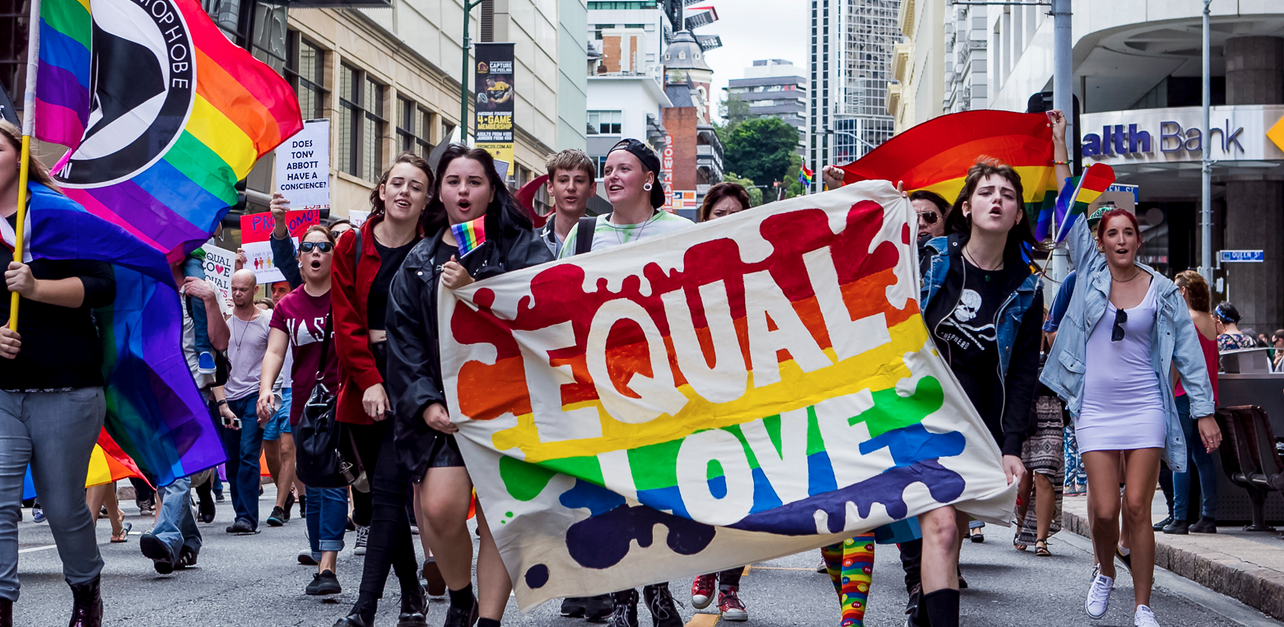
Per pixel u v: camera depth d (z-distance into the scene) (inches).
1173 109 1147.3
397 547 201.3
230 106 230.5
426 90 1333.7
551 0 2033.7
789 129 6633.9
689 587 282.7
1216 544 338.3
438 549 181.0
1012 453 179.5
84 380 183.6
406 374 178.4
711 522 178.5
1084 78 1370.6
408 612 217.9
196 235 227.8
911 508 172.2
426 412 176.4
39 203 181.8
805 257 186.9
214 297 291.4
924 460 174.9
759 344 186.7
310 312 267.9
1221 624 247.9
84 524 185.5
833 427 181.2
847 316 185.2
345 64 1114.1
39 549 343.9
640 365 185.5
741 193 247.8
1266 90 1171.9
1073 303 234.7
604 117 3934.5
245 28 852.0
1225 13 1099.9
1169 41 1196.5
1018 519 370.9
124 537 366.6
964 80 1943.9
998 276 185.6
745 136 6584.6
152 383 204.4
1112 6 1130.0
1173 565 330.6
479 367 180.4
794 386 184.7
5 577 175.0
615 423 183.5
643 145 227.6
